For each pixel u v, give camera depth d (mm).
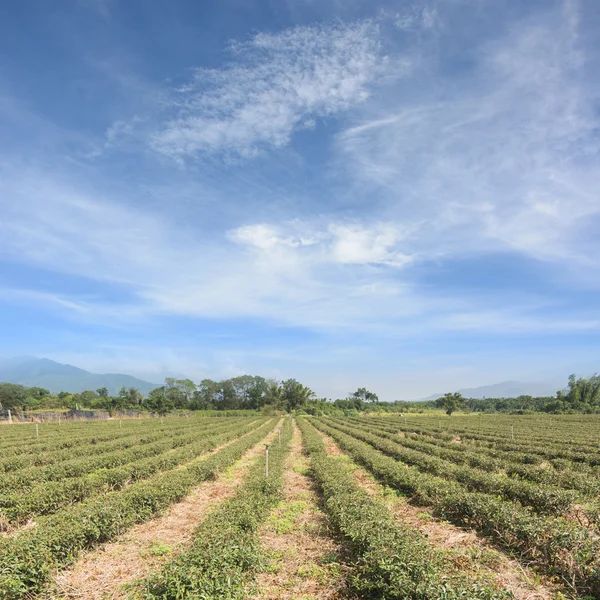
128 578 9523
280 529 12500
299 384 124375
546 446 30766
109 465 22047
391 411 123250
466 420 75875
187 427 51312
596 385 110625
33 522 13359
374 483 19078
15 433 40438
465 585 7324
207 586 7762
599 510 12375
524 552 10258
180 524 13438
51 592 8797
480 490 16250
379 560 8250
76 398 98562
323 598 8531
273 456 25234
